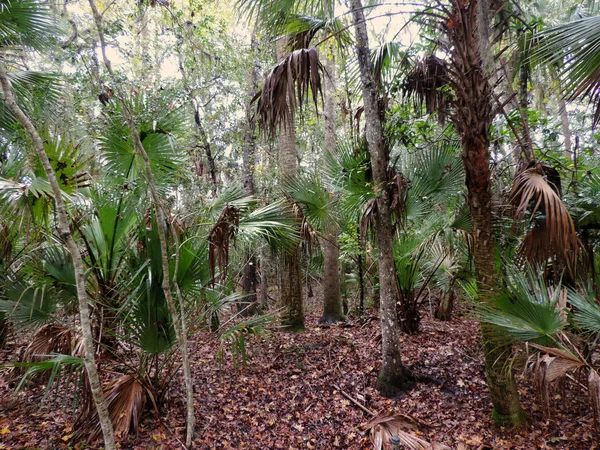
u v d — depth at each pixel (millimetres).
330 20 4008
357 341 5871
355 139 4680
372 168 4145
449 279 5867
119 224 3578
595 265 3893
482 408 3707
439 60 4355
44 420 3330
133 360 3865
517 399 3348
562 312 2920
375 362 4895
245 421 3621
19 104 4062
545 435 3188
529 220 3182
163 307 3355
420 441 2512
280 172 6883
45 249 3236
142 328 3242
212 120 8078
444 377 4398
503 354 3305
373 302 8094
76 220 3492
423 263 6137
